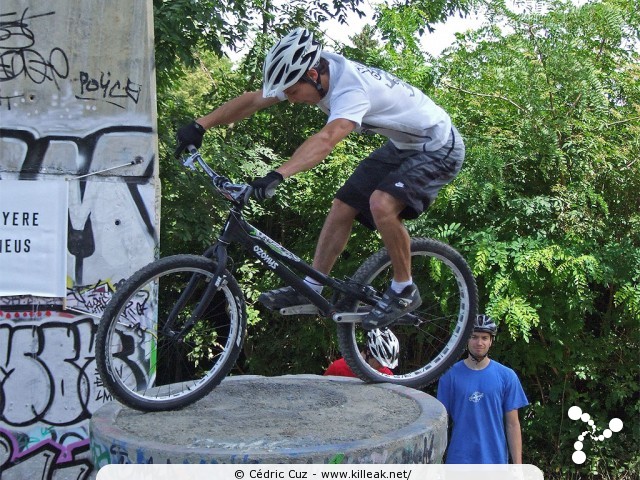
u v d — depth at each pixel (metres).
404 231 3.45
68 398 4.63
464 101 7.51
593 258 6.29
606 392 7.12
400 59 7.74
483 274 6.68
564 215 6.62
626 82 7.21
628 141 6.77
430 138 3.47
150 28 4.80
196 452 2.61
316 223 7.69
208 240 7.12
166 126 7.46
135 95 4.75
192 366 7.36
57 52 4.65
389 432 2.94
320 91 3.31
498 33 7.46
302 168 3.10
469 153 6.76
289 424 3.05
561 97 7.03
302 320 7.66
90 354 4.66
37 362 4.60
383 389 3.76
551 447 7.11
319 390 3.74
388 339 4.06
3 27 4.60
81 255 4.66
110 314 3.01
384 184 3.43
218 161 7.11
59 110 4.66
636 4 7.45
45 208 4.62
